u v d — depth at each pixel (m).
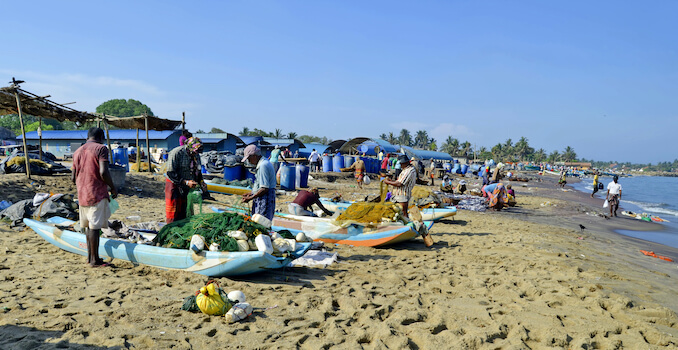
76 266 5.96
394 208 9.27
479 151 179.50
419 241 9.91
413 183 9.54
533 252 9.23
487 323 4.87
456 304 5.50
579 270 7.81
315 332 4.26
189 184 6.64
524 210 19.33
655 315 5.56
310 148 55.69
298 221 9.11
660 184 80.62
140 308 4.55
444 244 9.71
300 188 21.17
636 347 4.44
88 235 5.93
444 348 4.08
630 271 8.12
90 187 5.78
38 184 12.62
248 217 6.39
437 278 6.72
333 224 8.95
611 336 4.71
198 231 6.03
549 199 25.69
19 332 3.77
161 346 3.75
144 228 7.70
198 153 6.94
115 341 3.73
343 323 4.57
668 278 7.80
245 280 5.87
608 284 6.96
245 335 4.10
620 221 17.52
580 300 5.92
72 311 4.32
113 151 19.58
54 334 3.80
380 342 4.11
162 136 40.72
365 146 50.19
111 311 4.38
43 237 7.16
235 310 4.44
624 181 94.06
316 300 5.19
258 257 5.53
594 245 11.05
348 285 6.00
